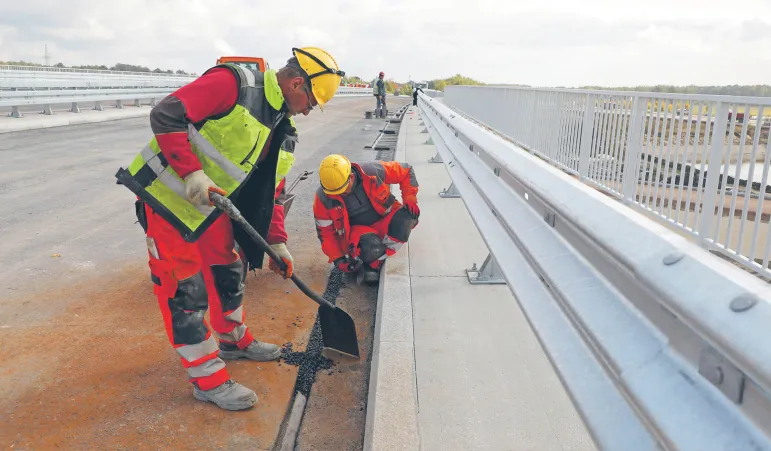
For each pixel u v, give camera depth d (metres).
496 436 2.24
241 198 2.76
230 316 2.99
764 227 4.21
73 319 3.58
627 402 1.19
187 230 2.43
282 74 2.46
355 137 14.10
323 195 4.00
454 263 4.25
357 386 2.97
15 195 6.78
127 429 2.50
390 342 2.99
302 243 5.20
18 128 13.20
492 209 2.85
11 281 4.15
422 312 3.38
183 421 2.57
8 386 2.82
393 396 2.50
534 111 8.29
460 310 3.42
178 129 2.26
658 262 1.13
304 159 10.18
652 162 4.93
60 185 7.41
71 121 15.18
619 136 5.57
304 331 3.50
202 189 2.30
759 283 0.92
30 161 9.13
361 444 2.50
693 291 0.98
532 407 2.43
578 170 6.54
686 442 0.94
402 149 10.66
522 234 2.18
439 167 8.73
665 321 1.14
